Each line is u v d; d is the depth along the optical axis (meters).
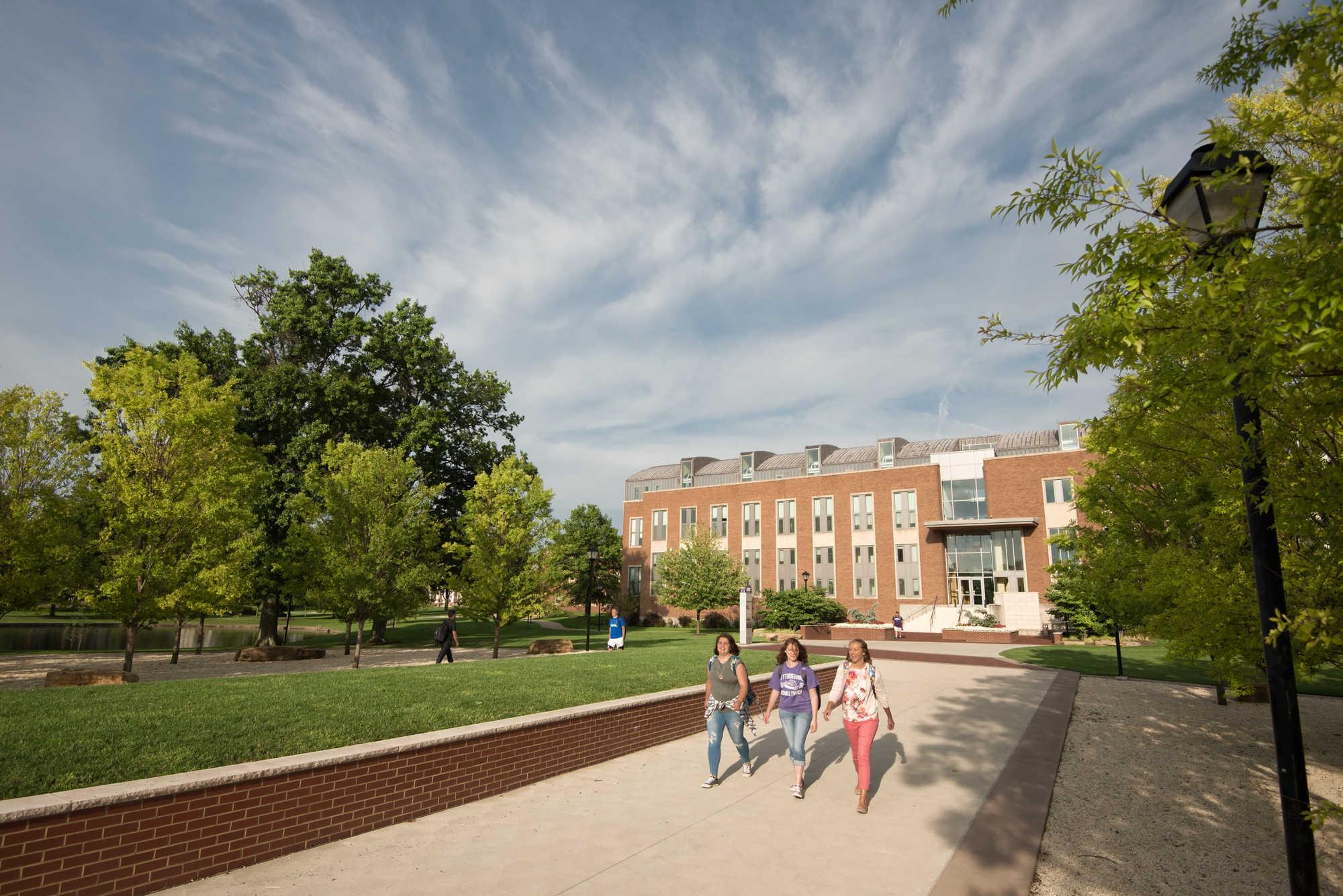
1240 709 13.54
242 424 31.36
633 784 8.11
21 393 20.73
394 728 7.51
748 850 6.01
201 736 6.57
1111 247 4.09
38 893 4.32
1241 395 4.31
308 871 5.36
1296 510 4.50
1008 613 38.56
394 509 22.23
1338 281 3.07
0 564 19.91
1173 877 5.73
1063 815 7.26
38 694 8.73
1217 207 4.09
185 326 32.78
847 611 47.50
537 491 25.86
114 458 18.72
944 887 5.18
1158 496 12.52
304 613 91.38
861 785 7.16
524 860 5.71
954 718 12.40
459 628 53.78
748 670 15.28
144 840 4.85
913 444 53.09
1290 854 3.99
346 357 34.53
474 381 39.06
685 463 62.09
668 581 46.81
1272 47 4.09
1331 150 3.71
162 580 18.52
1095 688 16.52
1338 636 4.11
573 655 18.78
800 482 52.62
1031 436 48.09
